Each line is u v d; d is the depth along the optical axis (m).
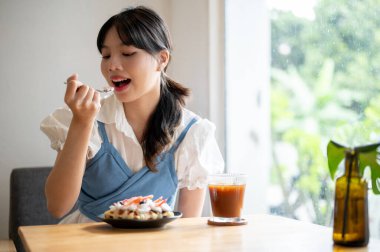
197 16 2.80
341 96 2.29
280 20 2.72
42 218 2.47
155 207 1.45
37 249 1.17
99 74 2.89
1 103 2.74
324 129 2.39
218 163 1.91
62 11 2.83
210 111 2.74
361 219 1.20
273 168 2.75
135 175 1.76
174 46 2.95
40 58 2.80
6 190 2.74
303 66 2.55
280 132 2.70
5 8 2.74
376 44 2.10
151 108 1.81
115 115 1.78
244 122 2.81
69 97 1.48
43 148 2.80
